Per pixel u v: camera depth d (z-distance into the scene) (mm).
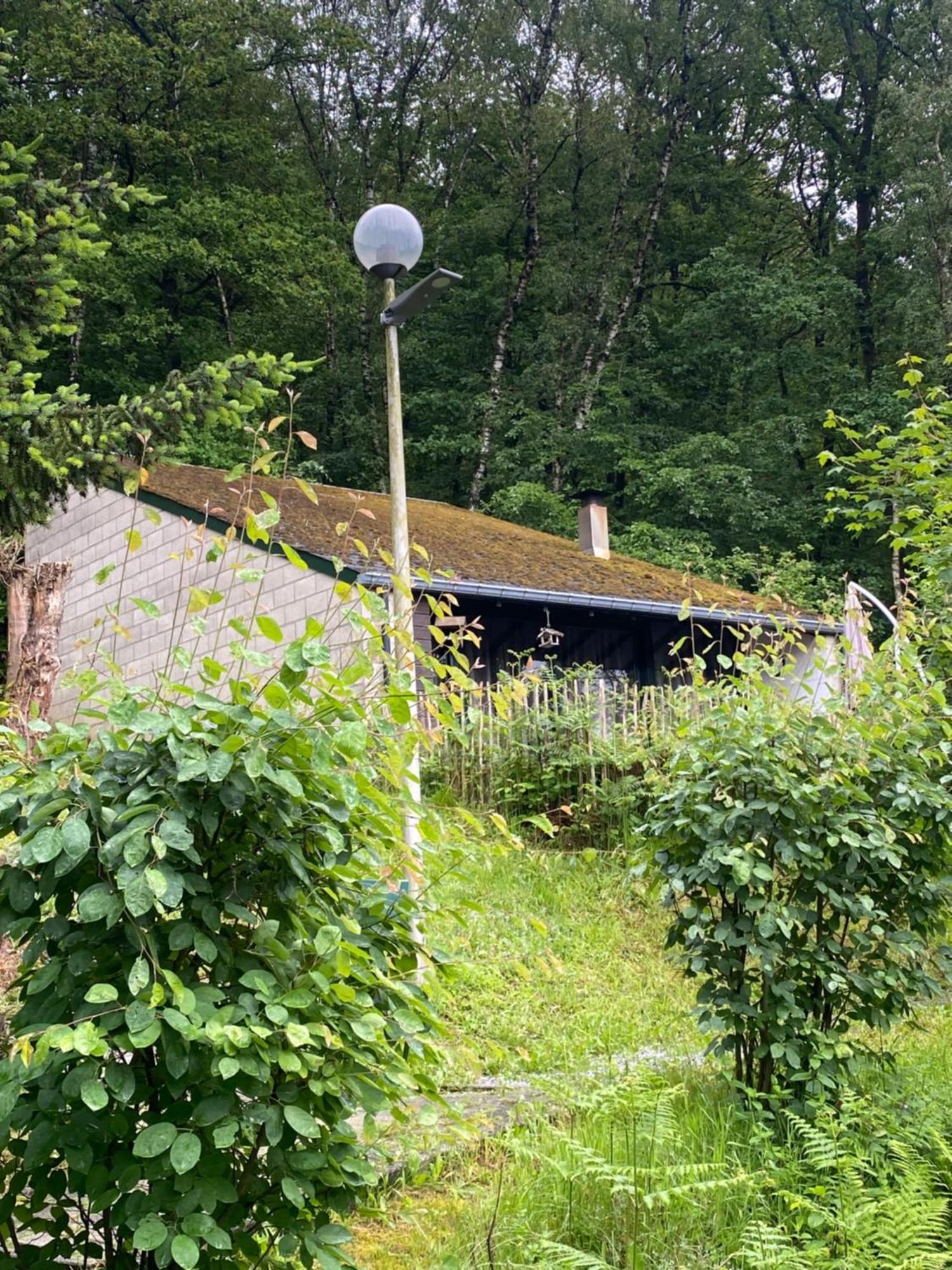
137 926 2377
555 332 31969
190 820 2574
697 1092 5199
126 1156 2365
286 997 2443
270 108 33250
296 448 30578
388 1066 2691
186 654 2777
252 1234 2701
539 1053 5867
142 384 25656
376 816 2854
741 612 16656
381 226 7195
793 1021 4863
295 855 2619
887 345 32750
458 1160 4285
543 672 11969
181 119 28250
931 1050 6172
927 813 5164
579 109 35438
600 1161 3781
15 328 7719
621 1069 5473
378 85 34562
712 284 35312
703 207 37938
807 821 4980
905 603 6477
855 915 5012
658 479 28156
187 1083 2412
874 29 36469
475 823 3184
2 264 7211
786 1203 4105
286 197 29562
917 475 6523
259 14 30594
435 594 12398
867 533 29266
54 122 24297
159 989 2258
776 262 36250
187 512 13484
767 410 31703
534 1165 4270
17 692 7316
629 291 34656
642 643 17172
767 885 5047
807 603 20672
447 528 17047
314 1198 2527
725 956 5039
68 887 2510
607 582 16312
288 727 2537
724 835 4992
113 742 2594
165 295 27625
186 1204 2273
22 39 26156
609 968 7730
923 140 29328
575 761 10625
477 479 30078
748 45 35656
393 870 3031
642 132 35750
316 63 33719
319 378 31500
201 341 27359
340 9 34406
